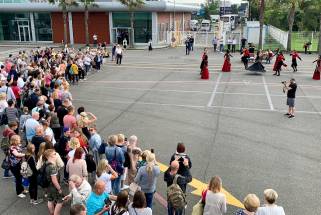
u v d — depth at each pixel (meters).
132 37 46.44
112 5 47.66
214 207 7.11
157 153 13.22
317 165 12.23
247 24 52.84
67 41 51.88
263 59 33.16
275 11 68.75
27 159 9.39
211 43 49.47
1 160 12.53
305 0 45.59
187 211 9.48
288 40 41.72
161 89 23.50
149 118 17.42
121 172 9.32
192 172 11.65
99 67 30.11
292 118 17.31
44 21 52.22
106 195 7.32
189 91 22.86
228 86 24.14
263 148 13.64
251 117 17.45
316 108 19.02
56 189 8.61
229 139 14.55
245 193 10.38
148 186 8.34
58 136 12.48
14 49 45.84
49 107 12.93
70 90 23.41
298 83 24.92
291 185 10.86
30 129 11.59
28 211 9.47
